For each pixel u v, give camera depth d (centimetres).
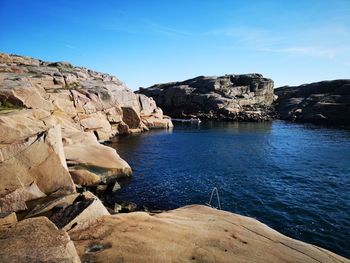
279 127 6819
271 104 10781
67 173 1702
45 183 1608
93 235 809
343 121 7556
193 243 781
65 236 664
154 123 6488
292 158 3297
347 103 7788
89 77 6175
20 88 3133
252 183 2333
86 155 2386
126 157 3328
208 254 726
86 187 2091
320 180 2419
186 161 3136
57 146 1731
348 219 1650
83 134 2931
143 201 1941
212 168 2827
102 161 2378
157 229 858
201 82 10556
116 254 700
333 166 2898
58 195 1577
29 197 1495
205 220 978
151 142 4447
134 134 5400
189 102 9912
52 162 1666
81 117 4278
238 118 8619
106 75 7344
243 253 746
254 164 2998
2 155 1520
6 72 4466
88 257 688
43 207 1236
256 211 1767
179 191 2139
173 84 11931
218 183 2336
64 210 945
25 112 2288
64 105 4019
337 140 4653
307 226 1566
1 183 1452
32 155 1606
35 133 1884
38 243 626
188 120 8531
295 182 2364
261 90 10581
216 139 4819
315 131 5969
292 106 9419
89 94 4644
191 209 1147
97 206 966
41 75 4541
